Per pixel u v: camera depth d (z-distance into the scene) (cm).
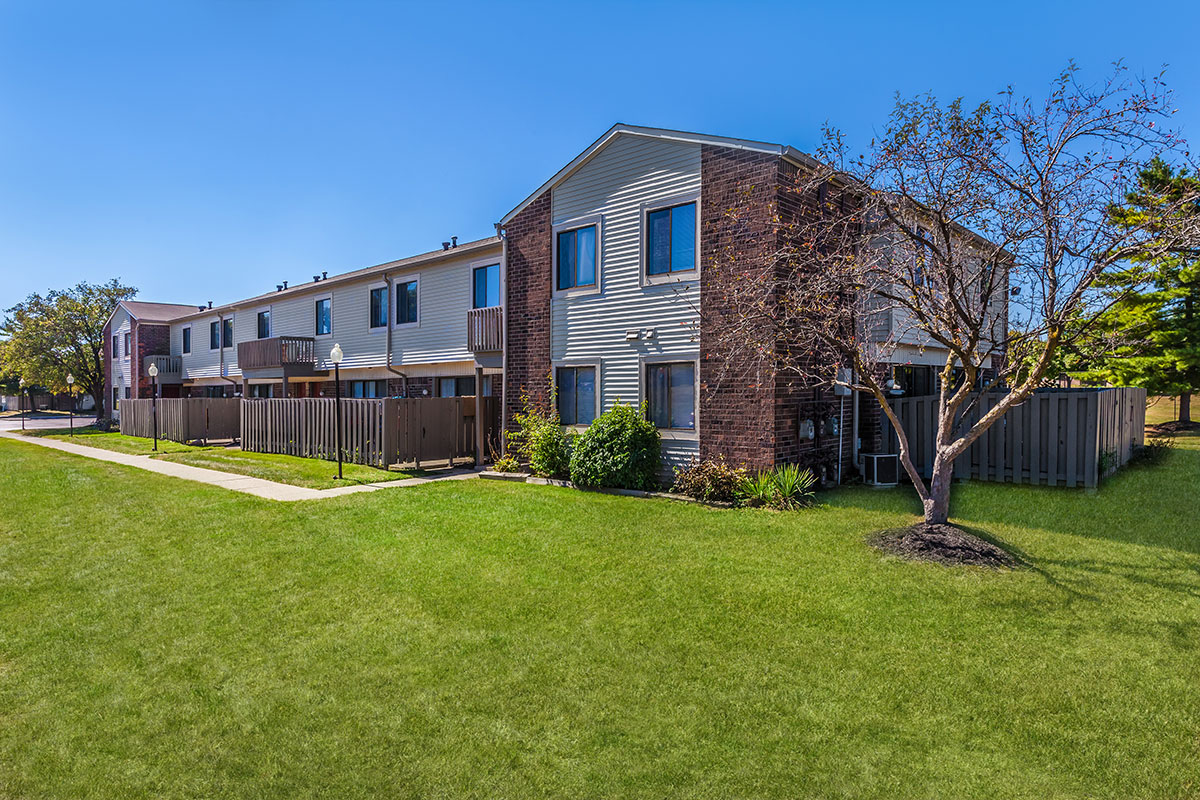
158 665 436
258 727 357
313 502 991
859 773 311
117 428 3128
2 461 1620
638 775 310
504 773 313
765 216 978
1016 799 291
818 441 1076
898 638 464
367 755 329
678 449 1102
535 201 1338
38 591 591
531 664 432
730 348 955
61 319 4103
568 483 1166
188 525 843
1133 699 374
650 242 1151
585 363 1242
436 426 1463
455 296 1761
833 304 745
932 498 716
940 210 651
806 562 650
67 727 360
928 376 1398
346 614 527
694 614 517
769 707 372
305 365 2250
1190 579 573
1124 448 1159
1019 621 490
